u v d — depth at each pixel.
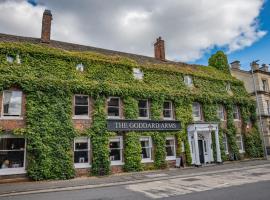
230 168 19.81
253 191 10.52
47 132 17.20
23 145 16.81
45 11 22.95
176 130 23.02
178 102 23.81
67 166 17.28
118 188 12.89
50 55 19.12
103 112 19.72
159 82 23.77
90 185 14.27
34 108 17.19
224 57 34.53
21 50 18.23
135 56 27.72
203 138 25.52
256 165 21.31
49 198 10.71
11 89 17.08
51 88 17.98
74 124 18.56
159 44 29.88
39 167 16.47
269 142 34.31
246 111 29.52
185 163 22.84
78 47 24.30
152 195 10.62
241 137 28.41
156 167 21.14
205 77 27.45
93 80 20.19
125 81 21.75
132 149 20.19
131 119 20.69
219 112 27.30
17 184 14.83
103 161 18.66
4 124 16.36
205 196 9.94
